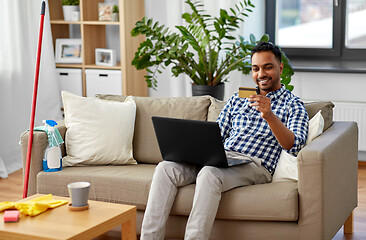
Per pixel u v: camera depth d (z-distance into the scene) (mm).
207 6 4676
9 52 4457
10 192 3945
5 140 4488
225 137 3055
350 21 4793
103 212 2357
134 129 3289
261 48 2887
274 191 2588
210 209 2580
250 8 4711
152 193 2695
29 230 2160
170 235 2816
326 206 2566
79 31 5180
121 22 4570
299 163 2535
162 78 5055
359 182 4043
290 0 4945
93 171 3010
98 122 3191
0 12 4379
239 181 2693
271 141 2906
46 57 4762
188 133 2643
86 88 4824
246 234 2656
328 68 4426
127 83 4691
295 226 2580
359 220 3316
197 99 3266
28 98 4688
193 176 2811
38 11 4684
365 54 4770
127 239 2439
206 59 4137
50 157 3025
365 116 4387
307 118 2873
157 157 3213
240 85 4688
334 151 2643
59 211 2367
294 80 4594
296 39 4992
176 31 4816
